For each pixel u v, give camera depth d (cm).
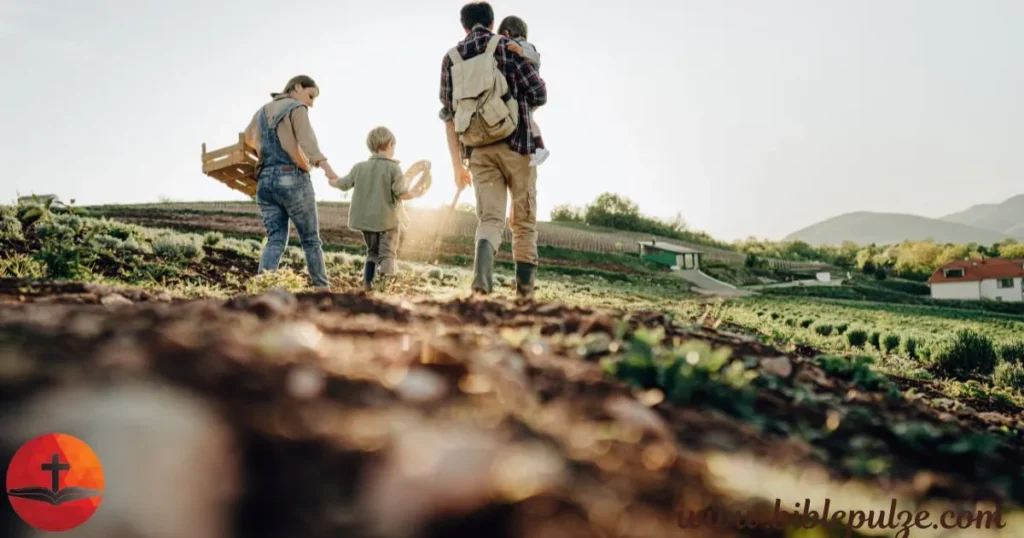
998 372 1400
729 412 237
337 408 148
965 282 9794
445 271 2189
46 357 146
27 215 861
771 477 172
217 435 115
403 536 105
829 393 301
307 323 268
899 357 1648
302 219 646
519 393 196
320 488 114
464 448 121
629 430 182
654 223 13288
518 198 532
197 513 98
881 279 11731
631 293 3553
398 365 198
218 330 212
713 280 8469
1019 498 218
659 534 123
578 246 9556
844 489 181
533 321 338
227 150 659
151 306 311
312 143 631
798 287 8906
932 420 295
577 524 115
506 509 114
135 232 1244
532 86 527
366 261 721
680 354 261
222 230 4547
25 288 355
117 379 129
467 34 543
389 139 695
